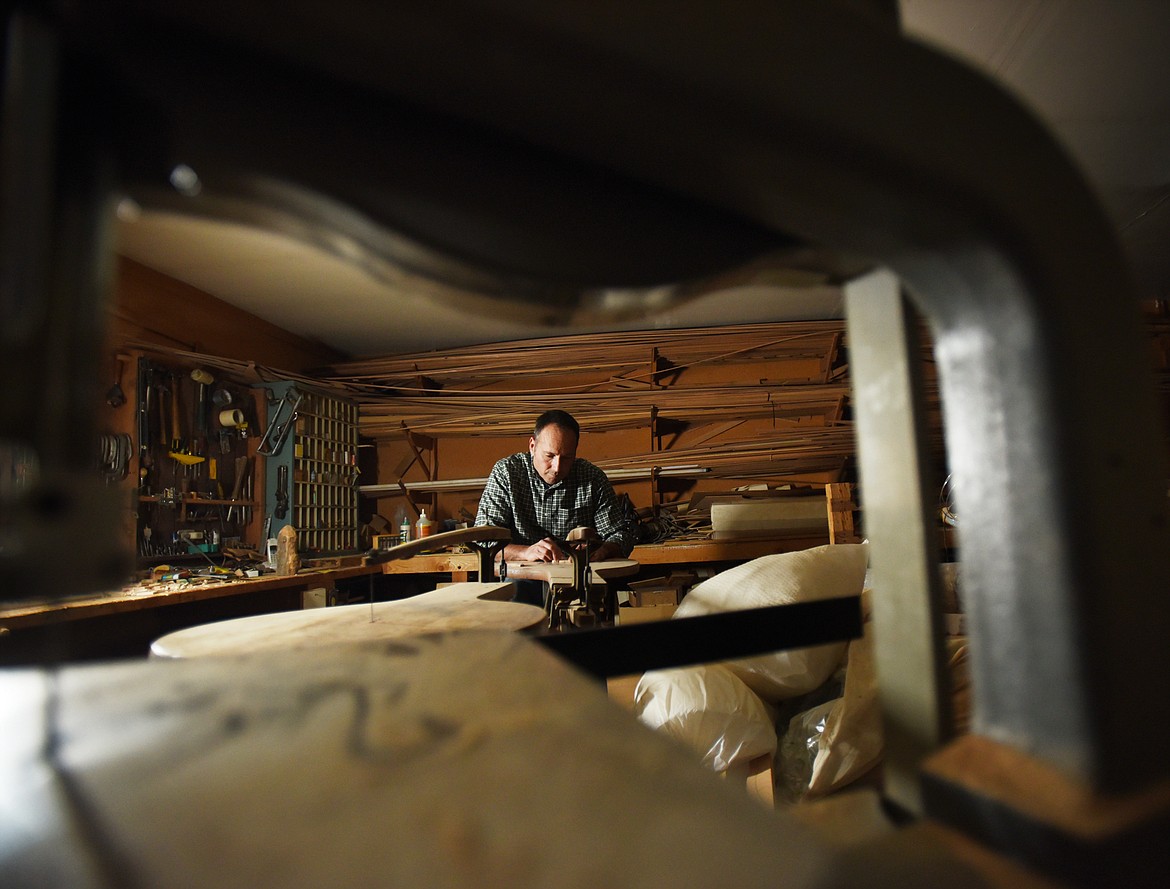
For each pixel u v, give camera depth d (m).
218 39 0.22
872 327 0.42
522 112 0.24
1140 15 1.95
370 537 4.26
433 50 0.21
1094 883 0.24
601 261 0.28
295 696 0.38
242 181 0.24
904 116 0.25
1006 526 0.31
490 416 4.21
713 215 0.31
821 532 3.55
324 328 4.21
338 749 0.31
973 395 0.32
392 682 0.40
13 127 0.19
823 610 0.64
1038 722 0.30
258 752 0.31
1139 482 0.29
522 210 0.27
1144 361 0.30
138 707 0.37
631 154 0.26
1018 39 2.04
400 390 4.33
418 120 0.25
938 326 0.34
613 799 0.26
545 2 0.20
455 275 0.27
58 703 0.38
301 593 3.20
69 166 0.21
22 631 1.88
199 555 3.21
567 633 0.59
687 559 3.52
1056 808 0.26
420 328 4.25
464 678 0.41
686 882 0.21
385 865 0.22
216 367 3.47
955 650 1.16
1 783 0.29
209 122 0.23
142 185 0.24
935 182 0.26
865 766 1.24
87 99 0.22
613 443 4.34
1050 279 0.28
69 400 0.20
